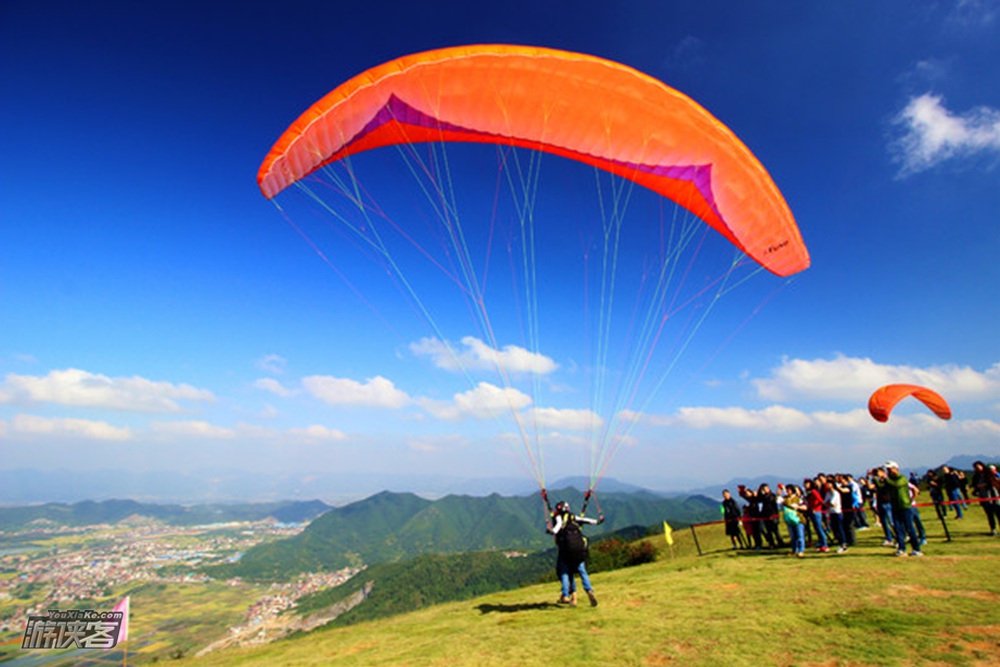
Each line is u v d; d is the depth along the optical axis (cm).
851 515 1527
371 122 1141
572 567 1029
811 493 1538
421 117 1109
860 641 662
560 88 1027
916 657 596
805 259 1159
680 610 912
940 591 879
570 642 767
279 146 1041
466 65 994
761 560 1423
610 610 966
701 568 1399
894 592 898
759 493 1734
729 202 1148
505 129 1102
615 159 1130
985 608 757
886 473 1316
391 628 1159
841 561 1261
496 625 960
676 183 1180
